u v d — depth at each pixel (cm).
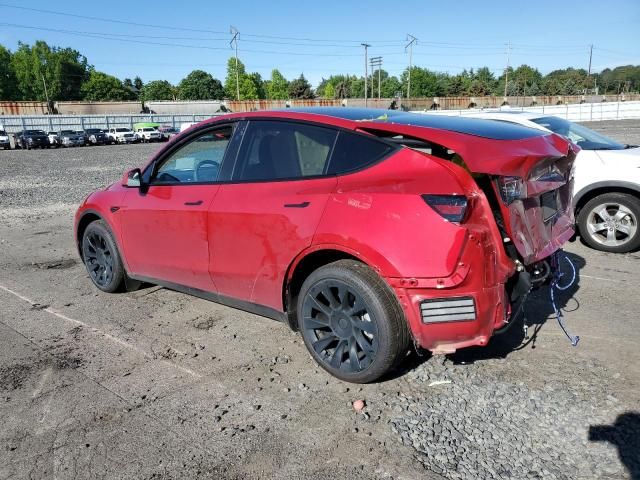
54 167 2183
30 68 10494
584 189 600
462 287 272
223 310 451
